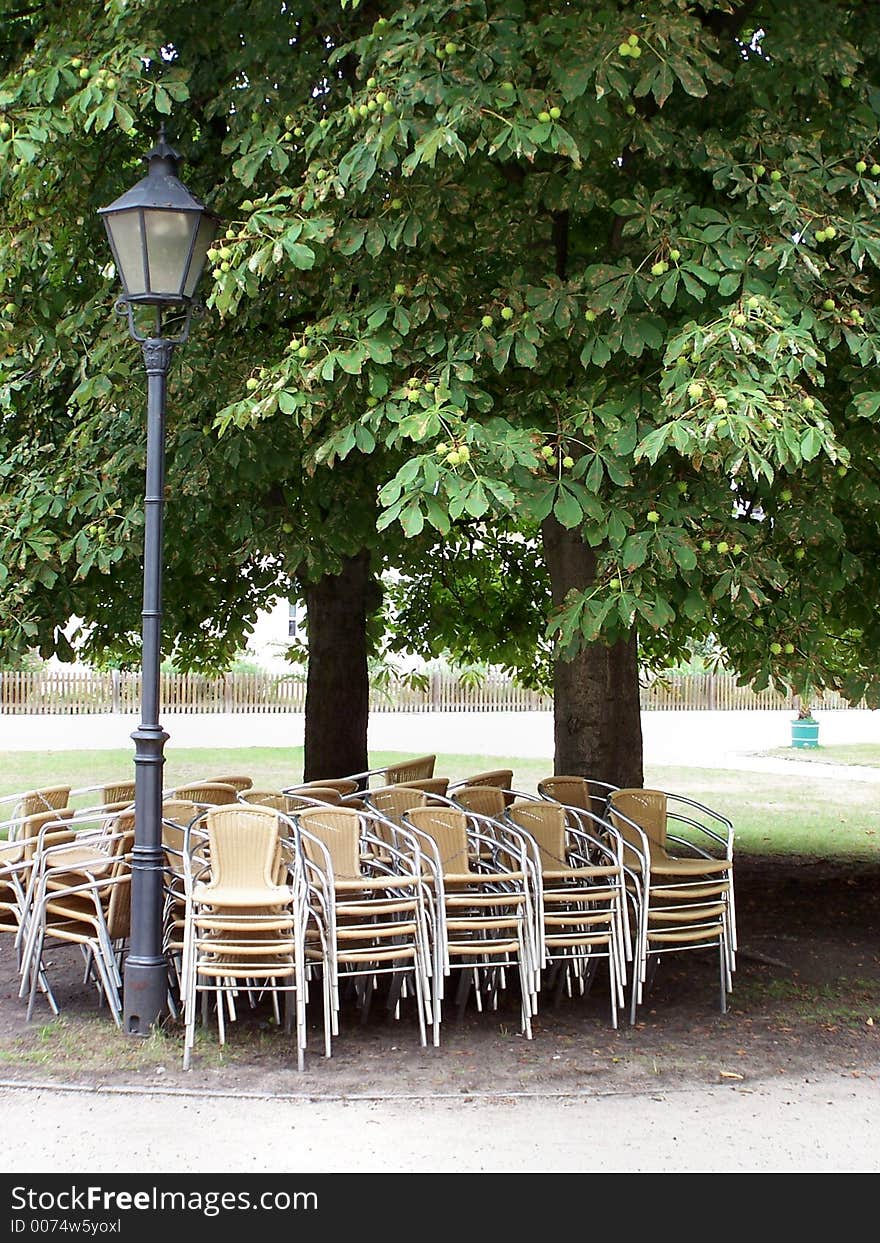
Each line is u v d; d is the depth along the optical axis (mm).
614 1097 5266
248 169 6262
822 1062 5809
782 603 6277
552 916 6355
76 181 7324
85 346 7566
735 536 5738
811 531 5992
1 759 19797
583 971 6984
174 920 6531
